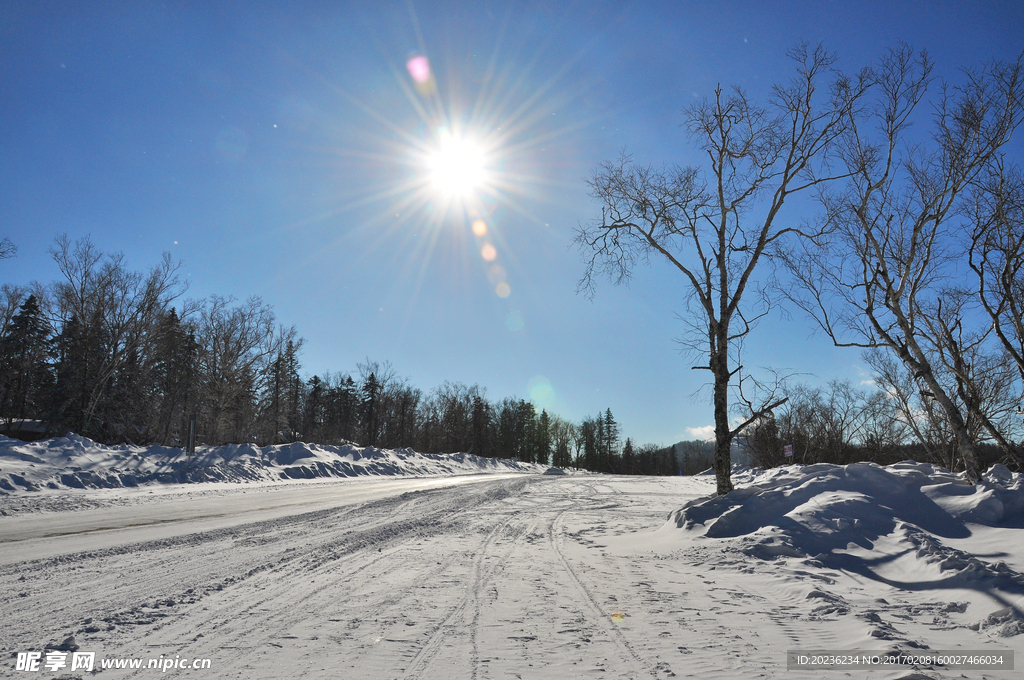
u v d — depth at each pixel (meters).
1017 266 13.82
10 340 46.56
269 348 46.66
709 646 4.75
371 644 4.76
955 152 12.91
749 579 7.36
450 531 12.04
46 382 45.81
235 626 5.23
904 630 5.23
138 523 12.18
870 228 13.65
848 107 13.59
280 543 9.98
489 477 37.78
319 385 72.56
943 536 8.87
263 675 4.08
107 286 37.09
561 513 16.03
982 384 17.64
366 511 15.43
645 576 7.59
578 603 6.14
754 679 4.01
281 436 57.28
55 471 17.91
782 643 4.83
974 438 17.09
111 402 41.38
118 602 5.98
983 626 5.29
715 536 10.15
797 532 9.12
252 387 47.44
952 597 6.17
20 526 11.41
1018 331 14.50
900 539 8.41
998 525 8.89
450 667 4.25
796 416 33.12
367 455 40.72
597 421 113.19
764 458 33.84
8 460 17.70
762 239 13.87
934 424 19.16
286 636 4.96
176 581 6.97
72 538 10.12
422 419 85.44
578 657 4.48
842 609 5.74
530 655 4.52
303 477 29.30
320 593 6.49
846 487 10.68
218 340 45.06
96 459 20.66
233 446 30.52
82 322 36.66
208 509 15.09
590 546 10.40
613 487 27.86
